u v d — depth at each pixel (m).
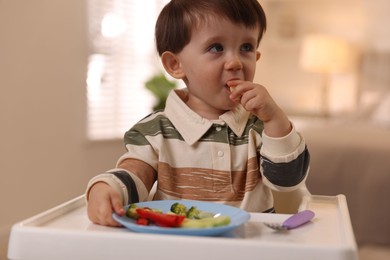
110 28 2.87
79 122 2.55
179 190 0.79
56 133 2.40
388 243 1.85
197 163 0.80
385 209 1.87
